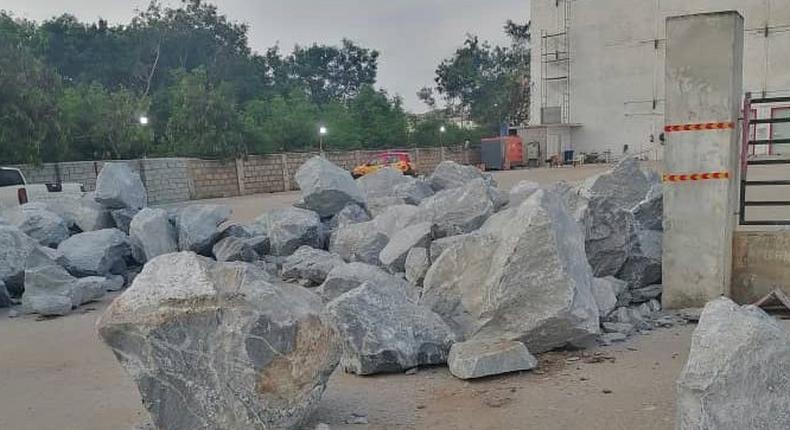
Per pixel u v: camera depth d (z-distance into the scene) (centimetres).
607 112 3688
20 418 445
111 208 1120
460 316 556
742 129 657
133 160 2544
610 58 3650
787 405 302
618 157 3653
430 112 6028
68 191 1642
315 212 1084
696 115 625
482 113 5631
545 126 3831
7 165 2142
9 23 2711
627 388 438
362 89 4766
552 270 513
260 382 347
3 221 980
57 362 577
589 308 523
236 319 348
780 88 3088
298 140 3631
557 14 3819
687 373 312
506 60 6191
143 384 353
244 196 2839
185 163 2758
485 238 566
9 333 693
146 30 4566
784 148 2728
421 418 408
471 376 467
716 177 623
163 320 349
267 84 5372
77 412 451
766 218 996
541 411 407
